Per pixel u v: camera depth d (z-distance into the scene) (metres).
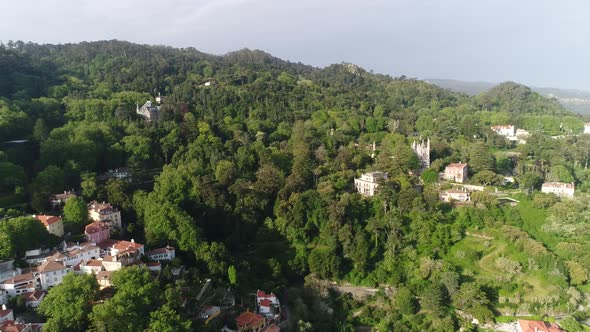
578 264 153.12
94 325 99.44
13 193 160.00
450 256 165.00
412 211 179.25
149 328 102.06
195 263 145.62
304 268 165.75
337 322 143.50
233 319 125.19
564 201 185.50
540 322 136.50
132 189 182.50
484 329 138.38
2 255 120.62
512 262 155.12
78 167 182.00
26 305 109.00
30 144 195.00
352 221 177.38
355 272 165.00
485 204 181.38
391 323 143.50
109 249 135.62
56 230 142.12
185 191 179.88
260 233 176.25
